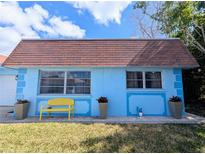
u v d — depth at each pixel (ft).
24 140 17.72
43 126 22.76
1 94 47.85
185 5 39.04
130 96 30.73
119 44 32.32
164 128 21.91
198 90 42.73
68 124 23.88
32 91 30.55
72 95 30.73
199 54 41.81
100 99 28.53
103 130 21.11
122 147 16.16
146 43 32.53
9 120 26.53
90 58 30.40
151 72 31.76
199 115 30.71
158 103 30.40
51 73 31.68
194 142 17.40
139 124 23.88
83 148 15.93
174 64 29.22
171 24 45.52
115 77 31.22
